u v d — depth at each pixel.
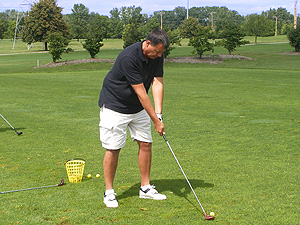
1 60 41.34
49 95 13.88
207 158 5.97
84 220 3.75
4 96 13.70
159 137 7.55
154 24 67.94
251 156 6.03
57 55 33.16
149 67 4.12
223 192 4.45
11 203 4.21
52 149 6.76
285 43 64.69
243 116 9.53
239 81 17.58
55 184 4.89
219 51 46.19
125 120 4.16
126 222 3.68
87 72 24.53
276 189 4.52
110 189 4.20
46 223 3.70
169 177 5.07
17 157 6.24
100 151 6.61
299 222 3.62
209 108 10.78
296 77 19.20
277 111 10.15
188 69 25.41
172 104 11.53
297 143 6.80
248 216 3.77
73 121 9.34
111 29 106.94
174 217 3.78
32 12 65.38
